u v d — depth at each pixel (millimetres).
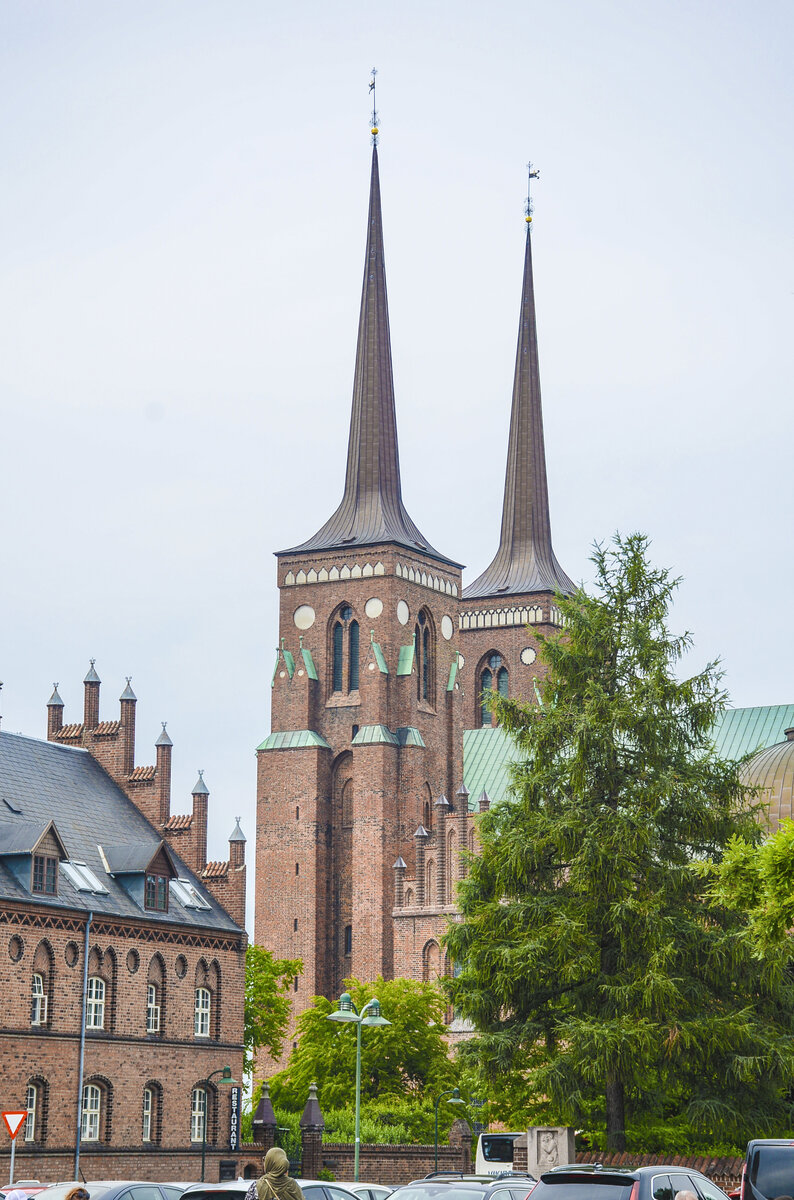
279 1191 53312
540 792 129750
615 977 122062
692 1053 120125
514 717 133000
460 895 131750
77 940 148250
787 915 69625
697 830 126438
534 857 126062
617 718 126438
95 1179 145875
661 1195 59812
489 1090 127750
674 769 127188
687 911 124562
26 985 142125
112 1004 151875
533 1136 118125
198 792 173875
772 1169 65625
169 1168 155000
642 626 130625
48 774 166375
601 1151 121188
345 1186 88875
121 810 173375
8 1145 137625
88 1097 147750
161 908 160625
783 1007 123750
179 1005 159875
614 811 125562
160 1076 156000
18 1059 140000
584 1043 117188
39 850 146250
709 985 123062
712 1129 119938
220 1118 163000
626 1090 122812
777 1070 119438
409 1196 77125
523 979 124688
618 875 122938
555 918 123312
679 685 128750
